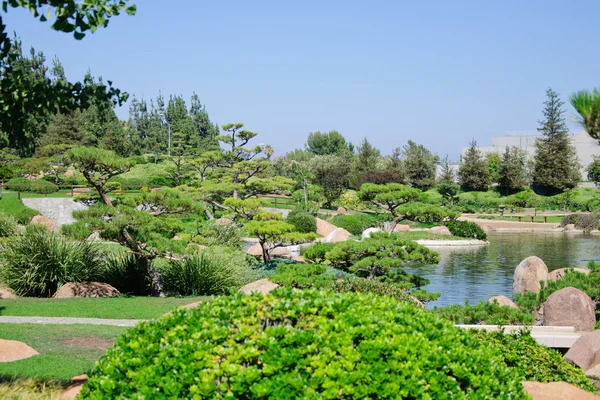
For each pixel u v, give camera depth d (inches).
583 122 322.7
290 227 989.2
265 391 162.1
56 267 731.4
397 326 190.5
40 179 2234.3
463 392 174.9
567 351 470.6
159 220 763.4
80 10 221.9
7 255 730.2
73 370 363.6
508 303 667.4
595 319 569.6
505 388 184.2
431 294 705.6
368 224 1771.7
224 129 1902.1
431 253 811.4
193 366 173.9
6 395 271.0
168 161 2743.6
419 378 171.3
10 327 498.9
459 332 211.9
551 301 573.9
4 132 237.9
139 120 3971.5
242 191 1549.0
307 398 162.1
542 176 2810.0
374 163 2928.2
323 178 2415.1
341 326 185.9
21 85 231.6
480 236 1592.0
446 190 2807.6
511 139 3371.1
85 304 629.9
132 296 722.2
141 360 184.1
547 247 1476.4
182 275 768.9
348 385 165.3
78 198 1106.1
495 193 2920.8
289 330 183.2
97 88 251.3
